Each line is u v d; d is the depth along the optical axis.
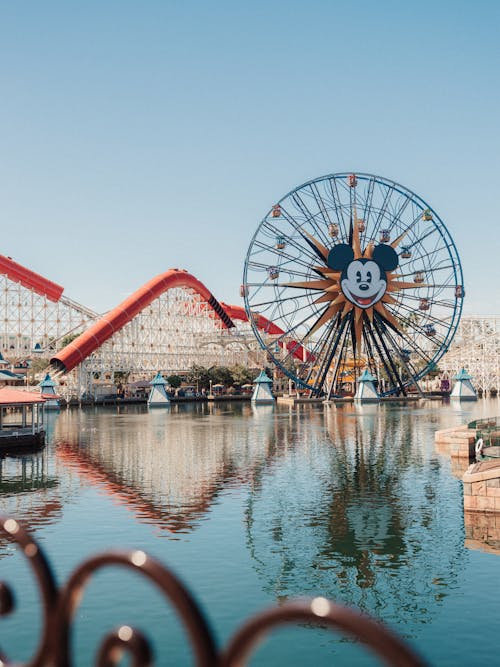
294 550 28.16
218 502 38.06
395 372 161.75
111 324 156.25
